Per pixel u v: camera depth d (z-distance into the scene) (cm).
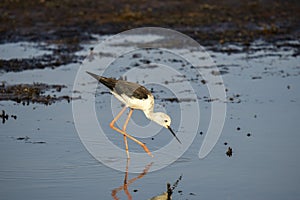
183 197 1064
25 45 2362
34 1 2933
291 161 1228
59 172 1169
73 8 2883
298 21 2805
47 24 2658
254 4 3019
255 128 1438
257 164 1213
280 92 1756
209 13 2884
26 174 1152
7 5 2858
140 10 2892
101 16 2789
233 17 2836
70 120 1511
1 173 1151
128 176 1165
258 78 1917
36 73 1972
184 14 2858
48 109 1603
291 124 1464
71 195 1066
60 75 1955
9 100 1683
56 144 1331
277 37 2556
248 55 2253
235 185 1115
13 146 1309
